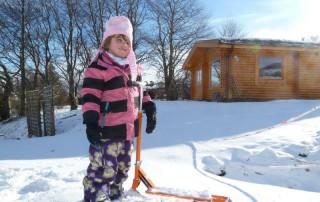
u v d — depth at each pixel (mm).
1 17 27891
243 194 3984
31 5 28562
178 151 7137
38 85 31938
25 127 20469
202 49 20672
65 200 3414
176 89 35312
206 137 8672
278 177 6043
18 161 6641
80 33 30016
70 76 29031
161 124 10992
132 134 3271
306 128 9125
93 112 2941
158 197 3439
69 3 29188
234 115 12109
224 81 17906
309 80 18484
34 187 4211
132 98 3256
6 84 29125
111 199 3354
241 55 18000
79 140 9680
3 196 3826
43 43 29766
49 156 7355
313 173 6004
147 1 31797
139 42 32031
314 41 18438
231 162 6566
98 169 3137
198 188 4211
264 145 7500
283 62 18312
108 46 3252
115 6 30719
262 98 18141
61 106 32375
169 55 33469
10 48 28406
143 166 5637
